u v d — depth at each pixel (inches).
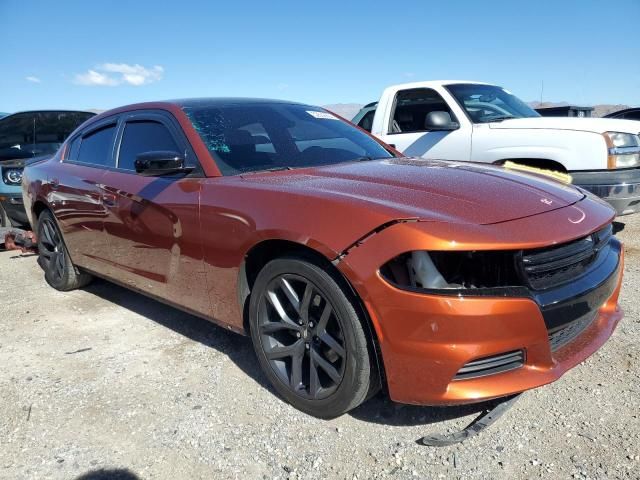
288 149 136.4
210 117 138.1
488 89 274.5
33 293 188.9
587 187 211.5
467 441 96.0
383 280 87.8
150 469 92.6
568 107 359.6
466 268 86.8
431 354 86.1
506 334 85.7
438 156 253.8
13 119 280.1
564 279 93.8
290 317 107.2
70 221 169.0
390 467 90.7
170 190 126.8
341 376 97.7
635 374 115.0
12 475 91.7
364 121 309.1
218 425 104.3
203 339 143.6
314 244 95.0
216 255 115.3
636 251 207.0
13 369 130.1
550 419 101.2
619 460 89.2
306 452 95.5
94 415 109.0
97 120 172.1
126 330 152.0
